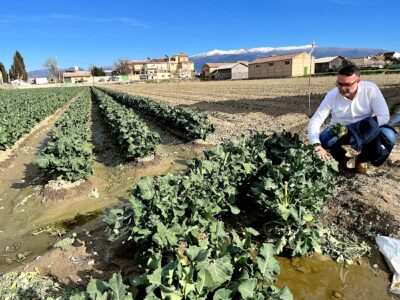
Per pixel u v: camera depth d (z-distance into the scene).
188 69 156.62
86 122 19.42
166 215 4.82
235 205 5.94
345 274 4.79
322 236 5.52
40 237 6.67
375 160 6.68
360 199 6.05
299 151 6.18
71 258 5.41
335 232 5.67
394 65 71.50
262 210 6.09
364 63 86.44
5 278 5.05
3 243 6.62
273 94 29.09
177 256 4.09
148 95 40.72
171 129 15.35
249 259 3.73
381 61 90.69
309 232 5.09
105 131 17.33
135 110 23.05
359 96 6.29
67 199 8.24
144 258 4.68
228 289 3.29
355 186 6.54
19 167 11.79
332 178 6.31
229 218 6.25
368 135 6.27
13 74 134.75
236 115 18.00
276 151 7.41
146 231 4.61
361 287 4.55
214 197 5.62
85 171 8.96
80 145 9.26
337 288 4.56
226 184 5.84
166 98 33.84
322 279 4.73
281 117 15.45
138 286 3.62
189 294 3.23
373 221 5.61
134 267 5.07
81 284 4.86
